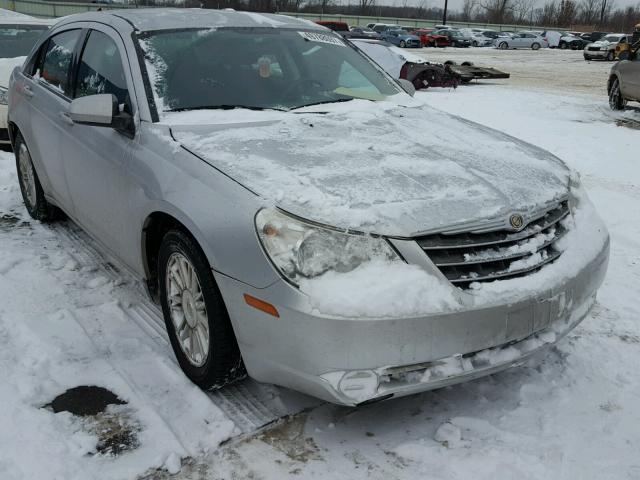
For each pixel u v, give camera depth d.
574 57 35.00
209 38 3.62
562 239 2.76
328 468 2.38
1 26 8.39
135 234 3.07
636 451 2.50
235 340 2.59
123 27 3.60
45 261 4.17
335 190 2.44
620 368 3.12
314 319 2.19
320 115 3.33
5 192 5.66
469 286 2.37
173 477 2.31
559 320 2.62
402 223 2.34
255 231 2.34
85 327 3.35
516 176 2.83
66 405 2.69
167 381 2.89
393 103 3.74
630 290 4.08
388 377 2.29
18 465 2.32
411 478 2.33
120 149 3.18
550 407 2.77
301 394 2.82
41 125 4.23
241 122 3.12
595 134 10.01
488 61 29.56
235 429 2.57
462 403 2.78
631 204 6.05
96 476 2.29
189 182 2.67
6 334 3.23
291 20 4.15
